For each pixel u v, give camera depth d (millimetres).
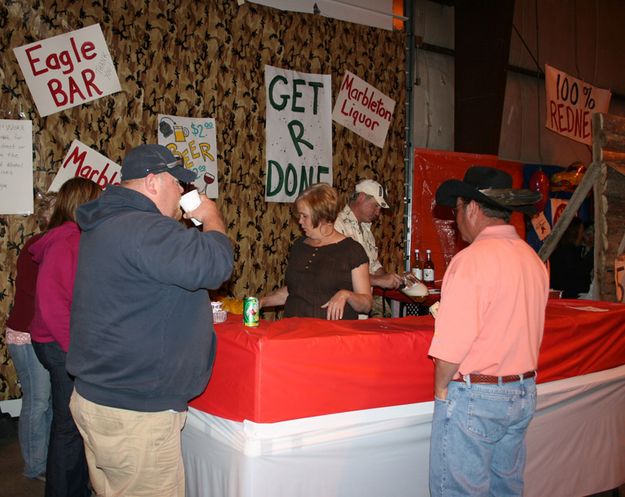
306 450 2021
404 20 5422
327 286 2791
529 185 6270
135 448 1737
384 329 2273
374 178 5352
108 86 4004
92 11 3943
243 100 4594
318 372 2025
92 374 1732
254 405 1931
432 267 5230
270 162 4738
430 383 2285
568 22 7625
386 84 5383
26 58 3738
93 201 1808
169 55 4250
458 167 5711
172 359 1736
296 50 4848
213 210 1925
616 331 2891
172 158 1881
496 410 1896
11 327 3004
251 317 2203
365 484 2168
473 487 1918
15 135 3732
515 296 1883
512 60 6965
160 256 1627
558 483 2730
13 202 3744
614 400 2943
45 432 3137
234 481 2004
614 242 4148
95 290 1711
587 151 8055
